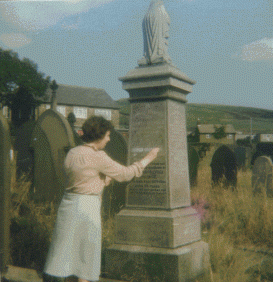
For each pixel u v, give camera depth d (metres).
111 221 5.80
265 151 15.05
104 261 4.46
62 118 6.88
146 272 3.98
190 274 4.00
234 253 4.63
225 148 9.59
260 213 6.12
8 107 54.38
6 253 4.02
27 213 5.88
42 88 54.09
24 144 8.27
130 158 4.38
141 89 4.36
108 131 3.33
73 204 3.04
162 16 4.50
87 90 59.88
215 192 8.62
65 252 2.98
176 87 4.29
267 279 4.09
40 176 7.18
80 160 3.09
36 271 4.18
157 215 4.07
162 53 4.41
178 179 4.29
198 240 4.37
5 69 51.38
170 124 4.25
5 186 3.98
